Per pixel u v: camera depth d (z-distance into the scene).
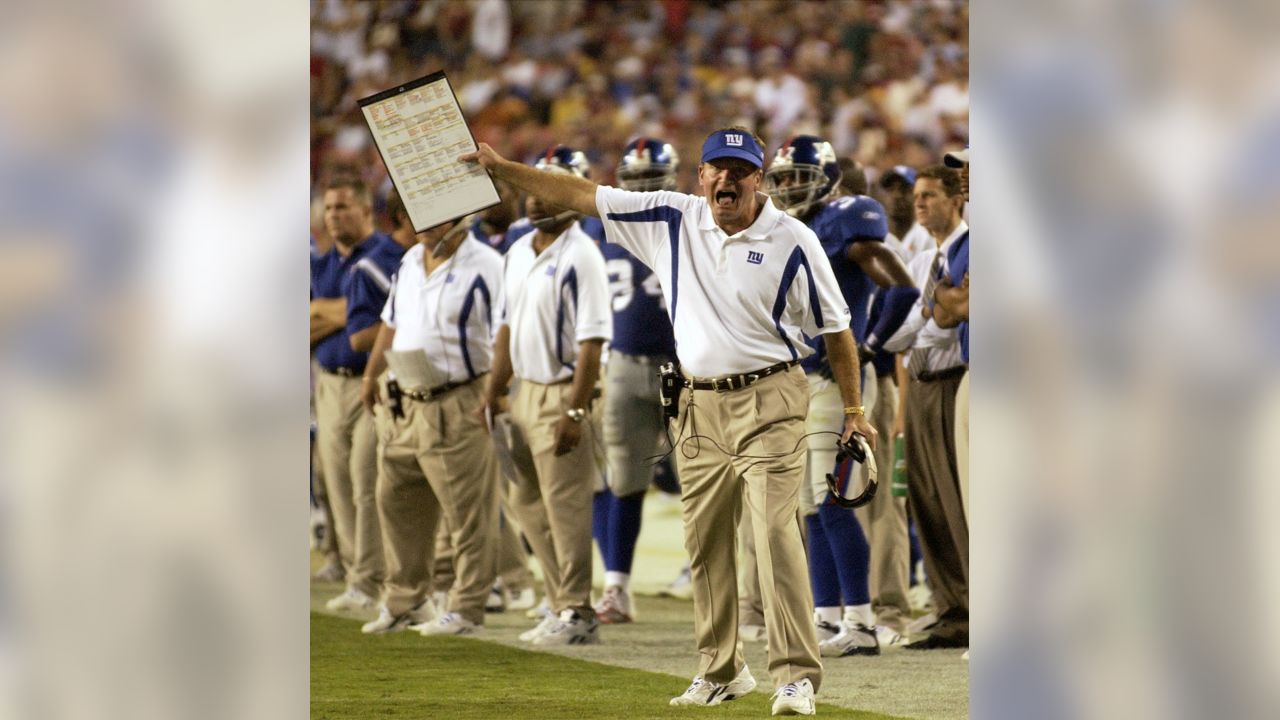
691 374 15.40
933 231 19.30
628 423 22.09
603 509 22.95
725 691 15.83
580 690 16.69
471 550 21.38
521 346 20.83
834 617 19.36
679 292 15.30
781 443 15.03
